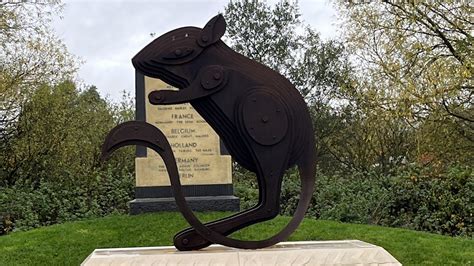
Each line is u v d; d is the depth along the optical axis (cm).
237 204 1015
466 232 1047
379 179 1227
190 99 455
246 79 464
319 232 870
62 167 1700
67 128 1727
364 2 1325
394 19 1290
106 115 1917
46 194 1267
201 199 1011
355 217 1074
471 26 1263
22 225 1126
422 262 736
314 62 2333
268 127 461
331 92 2303
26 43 1670
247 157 471
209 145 1045
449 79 1220
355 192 1202
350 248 448
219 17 468
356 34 1334
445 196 1091
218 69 459
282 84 470
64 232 876
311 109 2325
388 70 1273
